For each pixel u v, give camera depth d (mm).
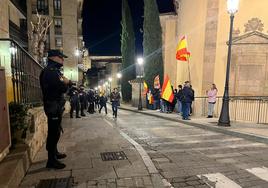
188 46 16516
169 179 4086
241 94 13188
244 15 13148
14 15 26016
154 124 10992
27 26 35844
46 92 4082
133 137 7594
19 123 4297
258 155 5582
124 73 34250
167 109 16688
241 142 6957
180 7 18828
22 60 5867
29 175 3916
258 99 12219
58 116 4141
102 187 3566
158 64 22234
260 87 12930
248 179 4125
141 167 4328
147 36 22750
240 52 13109
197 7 14961
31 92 7051
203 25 14055
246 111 12914
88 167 4309
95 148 5625
